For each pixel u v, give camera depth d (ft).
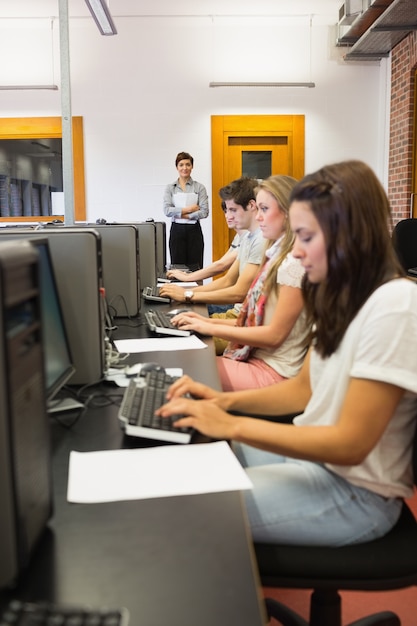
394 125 20.01
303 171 21.40
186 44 20.85
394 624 4.77
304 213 3.38
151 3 18.84
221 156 21.29
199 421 3.43
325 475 3.61
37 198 21.70
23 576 2.17
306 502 3.48
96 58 20.84
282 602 5.48
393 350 3.16
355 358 3.30
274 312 6.33
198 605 1.99
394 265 3.43
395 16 16.28
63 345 4.43
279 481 3.59
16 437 2.08
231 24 20.75
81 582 2.13
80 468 3.12
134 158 21.25
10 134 21.17
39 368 2.35
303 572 3.39
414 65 18.03
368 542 3.50
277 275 6.19
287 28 20.89
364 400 3.17
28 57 20.81
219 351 8.45
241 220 8.90
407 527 3.64
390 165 20.53
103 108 21.03
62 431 3.75
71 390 4.74
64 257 4.76
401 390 3.20
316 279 3.50
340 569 3.40
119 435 3.66
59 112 21.08
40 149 21.42
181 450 3.35
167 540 2.41
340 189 3.29
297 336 6.24
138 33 20.76
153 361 5.57
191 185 19.63
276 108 21.18
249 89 21.04
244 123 21.13
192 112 21.09
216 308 12.15
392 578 3.42
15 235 4.80
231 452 3.32
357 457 3.20
